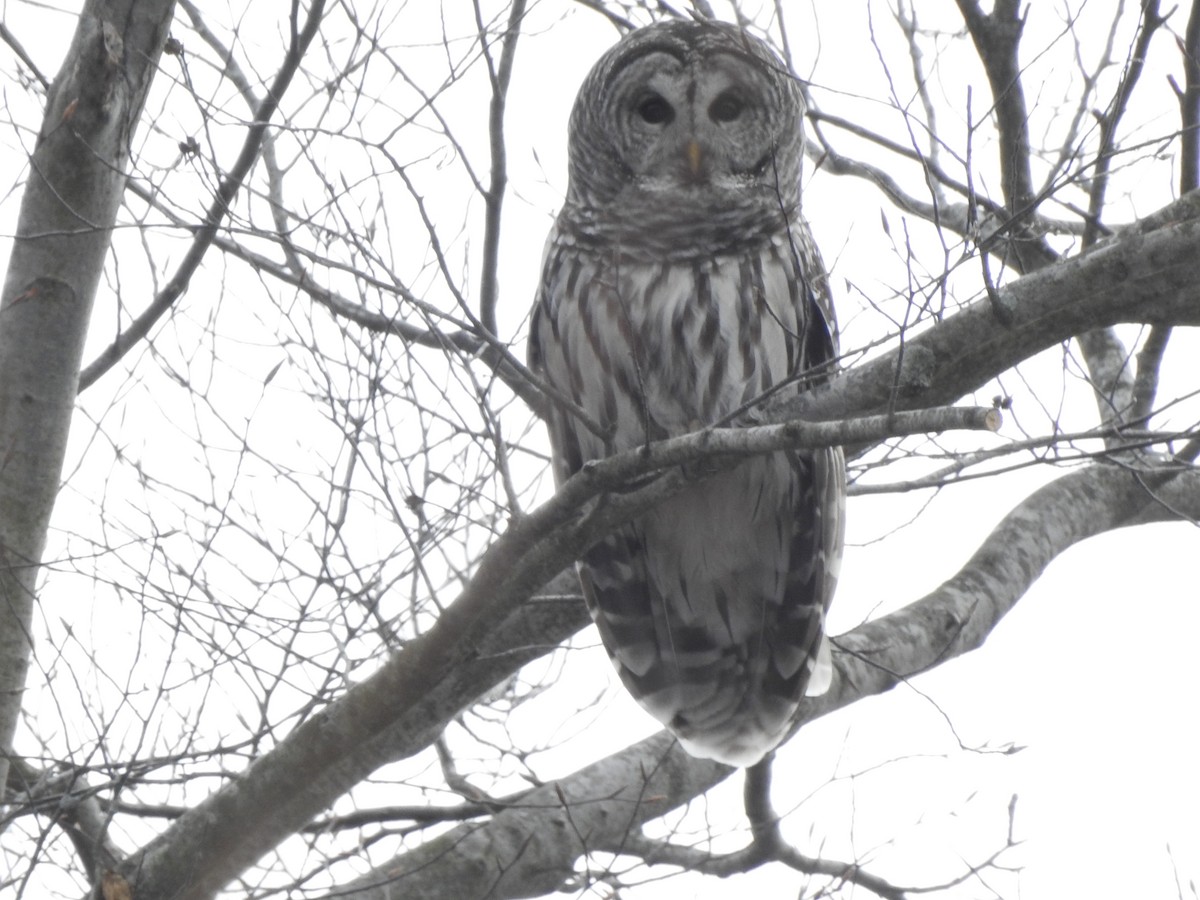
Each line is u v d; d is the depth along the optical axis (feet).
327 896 29.76
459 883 33.94
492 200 29.14
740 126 35.81
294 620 31.58
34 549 31.14
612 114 36.52
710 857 34.50
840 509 35.29
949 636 38.19
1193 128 28.91
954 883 34.78
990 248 26.68
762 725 35.88
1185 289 27.27
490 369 30.63
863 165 37.40
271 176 33.50
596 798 33.76
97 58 29.01
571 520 27.17
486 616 26.61
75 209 30.01
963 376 28.43
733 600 36.45
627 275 34.86
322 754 27.76
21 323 30.45
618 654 36.06
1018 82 32.63
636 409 34.65
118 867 29.17
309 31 29.81
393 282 26.76
